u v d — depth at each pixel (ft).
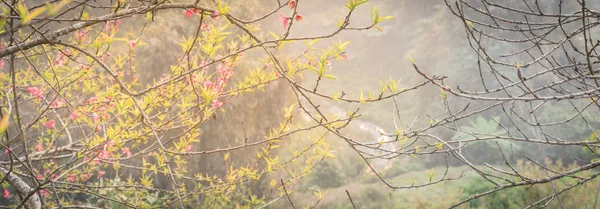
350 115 6.65
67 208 7.72
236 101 29.30
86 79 8.98
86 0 5.18
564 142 7.02
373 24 5.46
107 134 7.68
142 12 5.46
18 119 5.08
